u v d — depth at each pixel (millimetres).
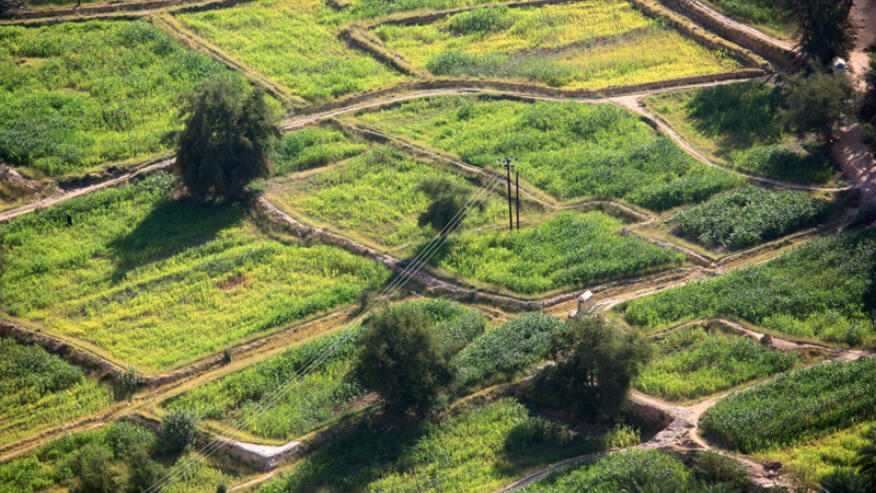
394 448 56469
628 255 72312
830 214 73562
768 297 63094
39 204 86625
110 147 92812
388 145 92875
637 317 64000
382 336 57750
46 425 62562
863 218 70250
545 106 96688
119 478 55000
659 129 91062
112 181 89438
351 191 86125
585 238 75062
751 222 73188
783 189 77438
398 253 76625
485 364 61656
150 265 77938
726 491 43406
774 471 46875
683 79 99125
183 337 69625
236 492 54844
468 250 75750
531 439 55250
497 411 57750
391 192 85938
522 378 60406
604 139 90250
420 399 57719
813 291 62781
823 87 78938
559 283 70562
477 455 54625
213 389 63656
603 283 70312
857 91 86812
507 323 65312
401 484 52906
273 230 82062
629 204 80188
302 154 92688
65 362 67688
